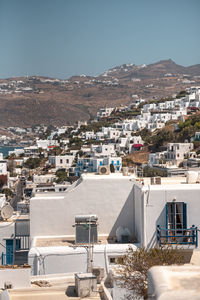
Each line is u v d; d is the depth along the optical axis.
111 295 20.38
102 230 29.67
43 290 21.16
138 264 20.94
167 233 26.06
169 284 7.72
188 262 25.86
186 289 7.48
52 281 23.20
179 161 195.12
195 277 8.04
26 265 22.94
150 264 20.80
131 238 28.92
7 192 195.25
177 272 8.38
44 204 29.36
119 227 28.66
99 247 26.58
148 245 26.19
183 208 26.23
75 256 26.38
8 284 21.97
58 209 29.41
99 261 26.33
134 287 20.19
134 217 29.77
